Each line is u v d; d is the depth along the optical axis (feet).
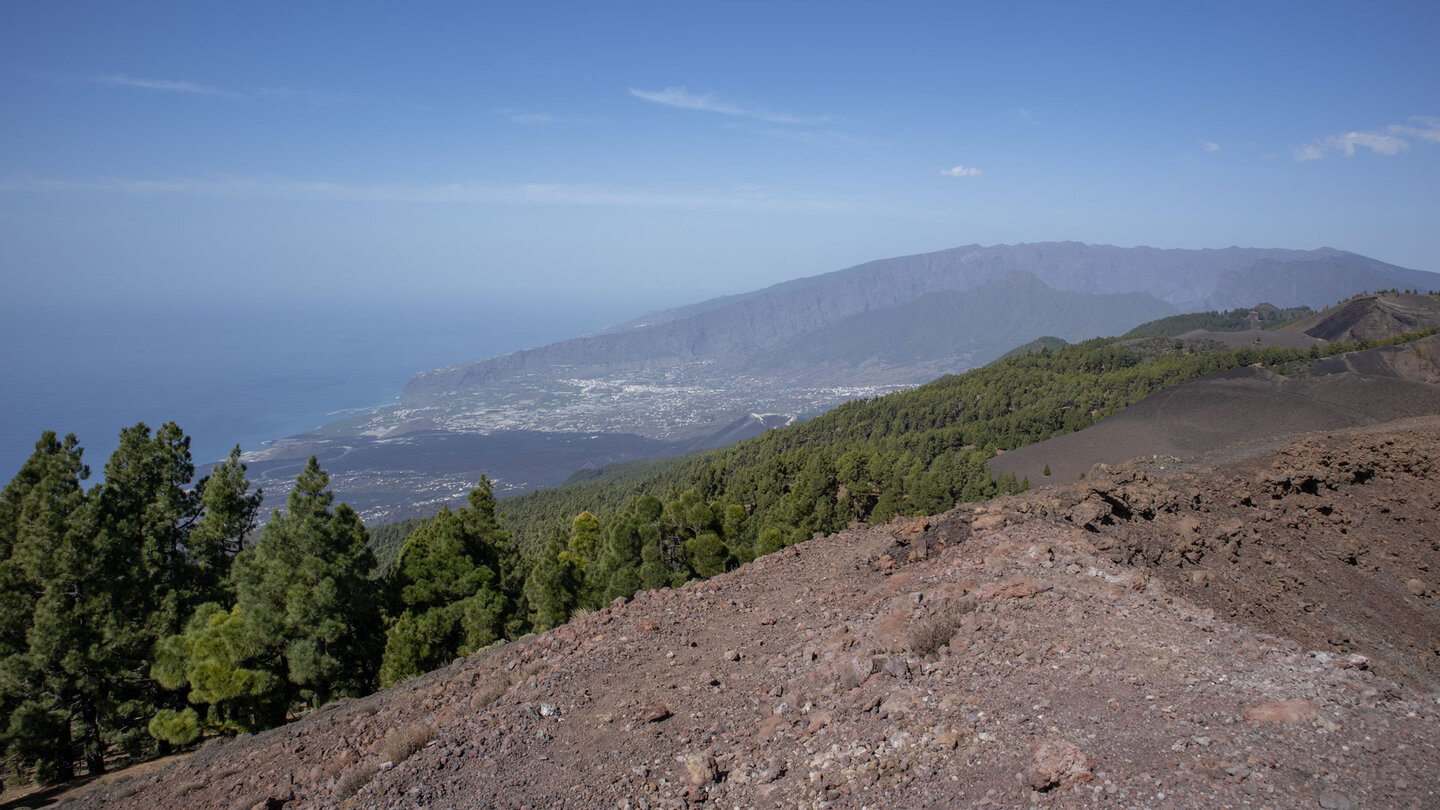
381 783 42.83
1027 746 31.32
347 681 102.42
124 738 95.40
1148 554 67.87
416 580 120.88
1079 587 49.19
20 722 87.92
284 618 96.99
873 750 33.96
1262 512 87.35
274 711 98.63
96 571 99.35
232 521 122.72
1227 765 27.66
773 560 83.92
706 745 40.19
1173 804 25.90
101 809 55.72
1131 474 85.46
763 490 256.93
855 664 42.65
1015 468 336.70
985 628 44.52
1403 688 33.83
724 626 63.00
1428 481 97.25
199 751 73.97
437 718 55.62
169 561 118.52
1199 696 33.45
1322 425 295.89
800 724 39.40
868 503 279.08
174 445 125.59
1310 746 28.43
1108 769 28.48
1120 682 35.81
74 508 101.35
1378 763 26.89
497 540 139.03
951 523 74.02
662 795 35.45
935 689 38.40
